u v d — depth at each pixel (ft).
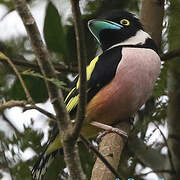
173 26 31.76
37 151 29.71
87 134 28.55
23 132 30.48
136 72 26.91
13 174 28.84
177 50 29.99
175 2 31.71
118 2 34.32
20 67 31.68
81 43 17.47
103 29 29.94
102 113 27.48
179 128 32.19
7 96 31.78
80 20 17.19
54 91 17.56
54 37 29.89
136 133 31.07
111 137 25.93
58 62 32.09
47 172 31.19
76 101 27.66
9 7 32.81
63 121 17.93
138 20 30.40
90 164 30.81
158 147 32.37
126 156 31.17
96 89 27.37
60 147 27.66
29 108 17.90
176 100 32.22
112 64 27.27
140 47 28.76
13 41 32.99
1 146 29.43
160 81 31.73
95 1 34.01
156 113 31.53
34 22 17.06
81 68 17.71
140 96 27.45
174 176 31.37
